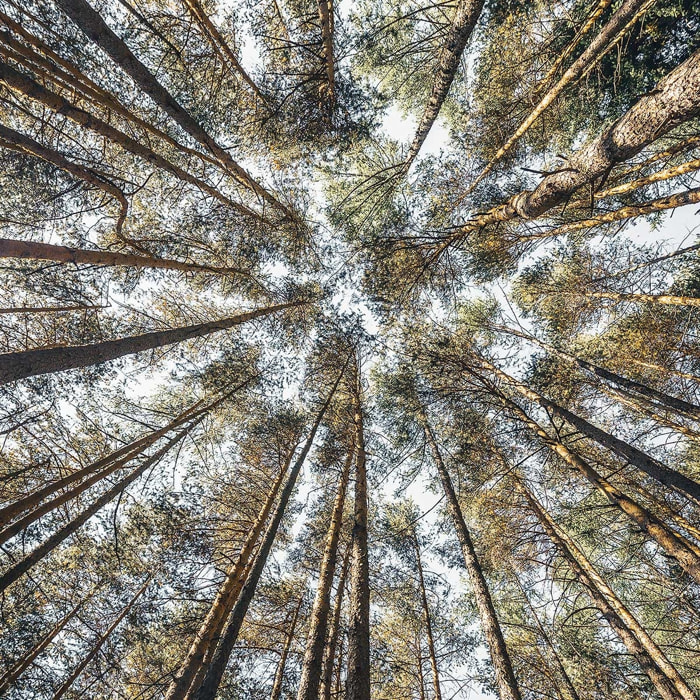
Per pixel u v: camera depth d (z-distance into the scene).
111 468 7.31
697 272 8.20
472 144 8.88
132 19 6.82
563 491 9.77
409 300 9.89
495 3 7.80
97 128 5.12
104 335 8.84
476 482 10.07
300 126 8.42
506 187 8.80
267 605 9.98
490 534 10.37
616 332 9.16
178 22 6.78
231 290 10.78
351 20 8.42
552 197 5.47
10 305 7.72
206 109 8.20
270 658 9.71
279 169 9.44
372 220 10.46
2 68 3.95
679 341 8.42
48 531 7.80
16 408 7.87
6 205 7.34
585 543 10.93
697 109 3.54
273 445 10.75
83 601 8.84
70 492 6.42
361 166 9.89
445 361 9.30
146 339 6.02
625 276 8.77
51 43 6.25
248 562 8.38
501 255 9.45
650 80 7.67
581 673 9.73
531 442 9.52
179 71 7.50
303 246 10.73
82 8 3.93
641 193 8.19
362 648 5.57
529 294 10.87
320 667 5.48
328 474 12.22
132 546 8.95
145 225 8.77
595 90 8.09
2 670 7.72
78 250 5.20
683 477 5.72
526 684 9.98
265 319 11.35
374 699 11.12
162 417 10.45
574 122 8.98
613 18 5.36
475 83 9.45
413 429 11.98
